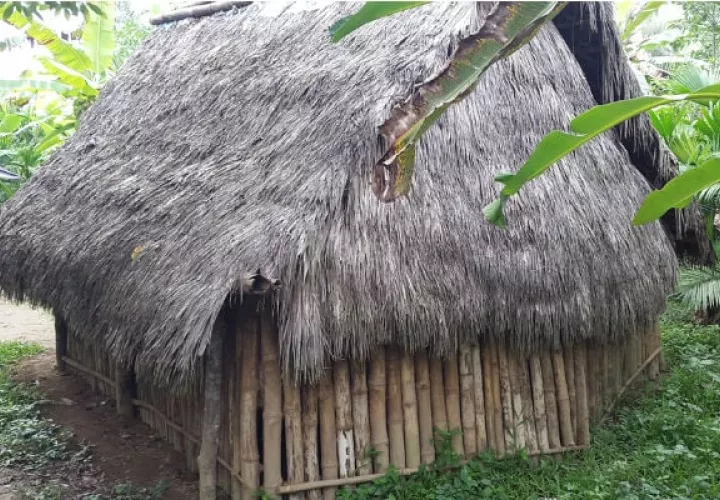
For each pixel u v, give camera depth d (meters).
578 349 6.22
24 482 6.11
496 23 3.05
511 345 5.84
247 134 6.20
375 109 5.07
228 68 7.24
